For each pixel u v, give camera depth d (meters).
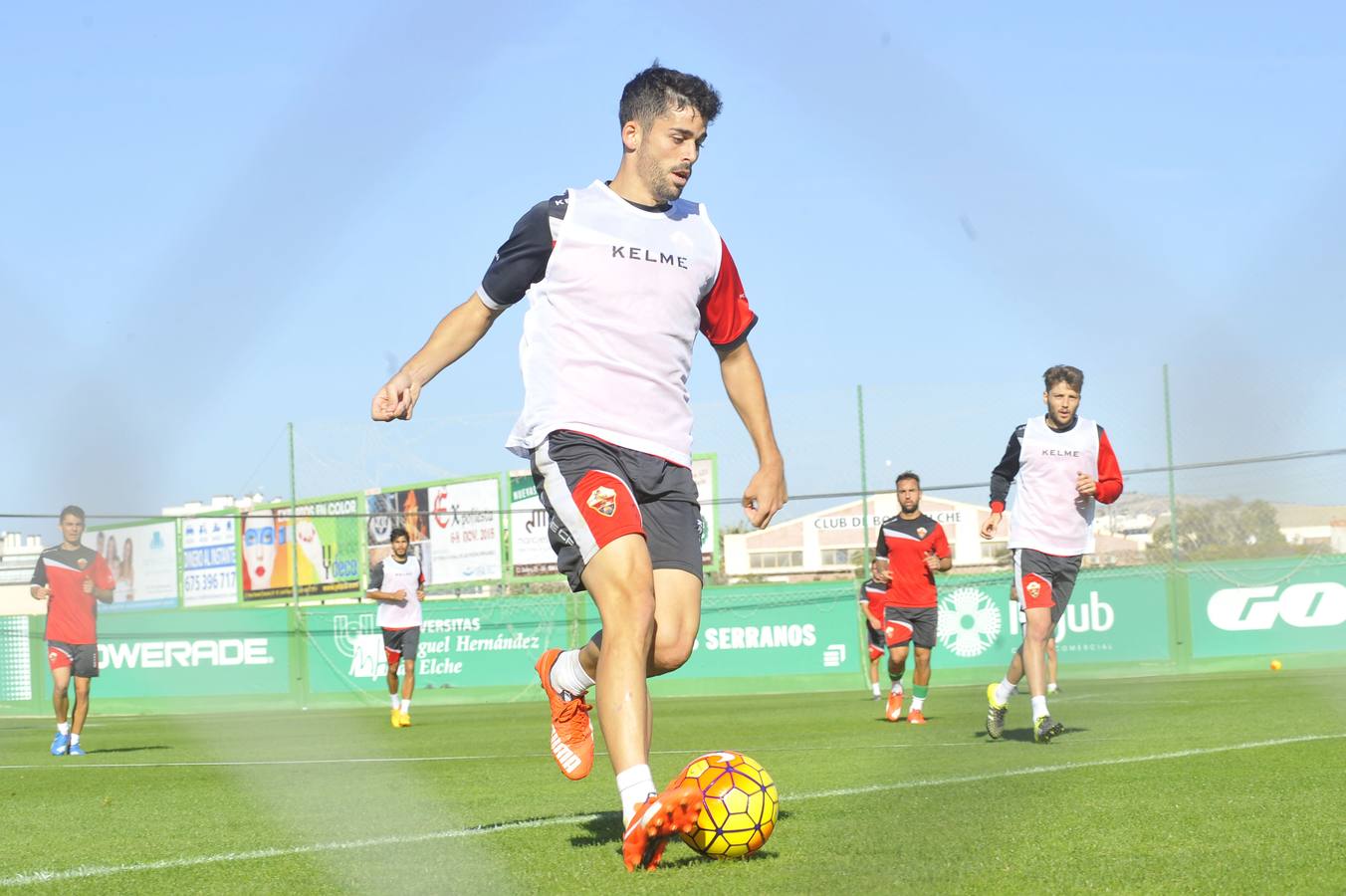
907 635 10.70
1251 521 16.83
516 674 18.94
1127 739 7.41
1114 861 3.32
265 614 19.27
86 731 14.09
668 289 3.94
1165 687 13.86
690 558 3.96
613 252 3.90
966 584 17.50
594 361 3.87
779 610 18.09
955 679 17.50
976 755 6.77
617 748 3.54
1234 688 13.03
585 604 18.95
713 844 3.50
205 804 5.96
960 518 17.56
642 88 3.98
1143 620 17.30
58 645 10.11
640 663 3.60
